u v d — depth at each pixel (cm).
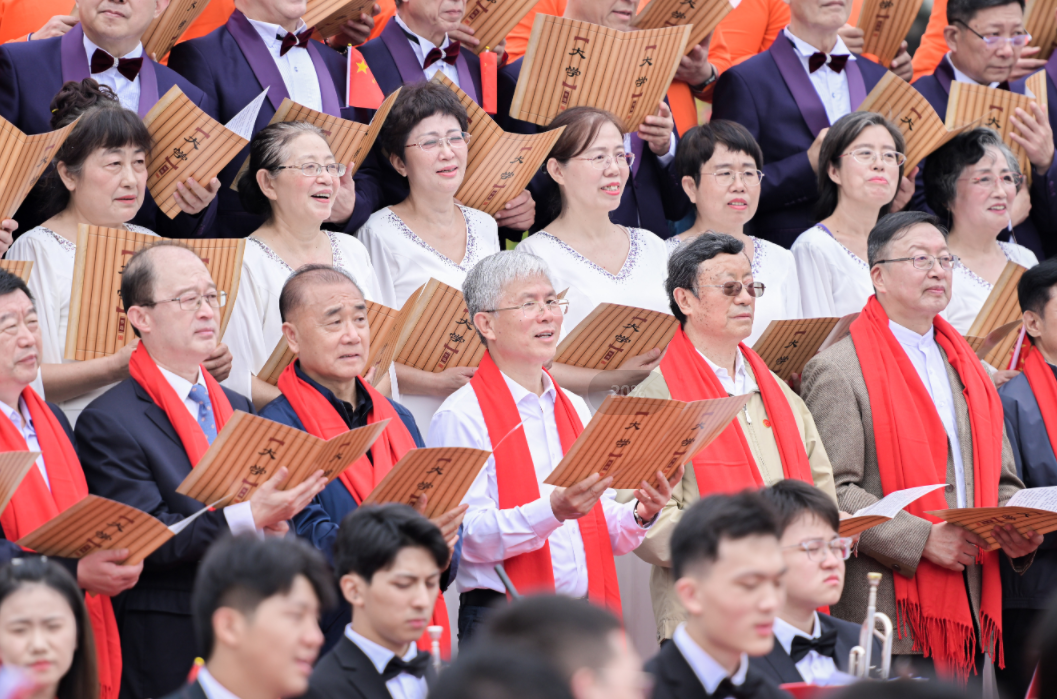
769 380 2062
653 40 2438
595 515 1909
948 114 2755
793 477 1988
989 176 2603
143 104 2183
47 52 2145
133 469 1648
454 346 2119
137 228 2102
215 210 2212
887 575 2066
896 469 2094
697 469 1938
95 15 2139
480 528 1805
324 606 1232
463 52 2603
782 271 2486
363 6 2581
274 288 2080
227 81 2319
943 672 2047
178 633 1627
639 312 2091
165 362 1742
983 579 2100
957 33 2948
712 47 3044
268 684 1184
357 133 2202
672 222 2800
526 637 959
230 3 2603
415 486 1642
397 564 1384
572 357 2152
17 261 1744
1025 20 3095
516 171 2369
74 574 1502
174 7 2295
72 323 1800
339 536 1424
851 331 2198
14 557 1497
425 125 2272
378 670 1381
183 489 1541
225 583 1187
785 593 1513
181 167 2038
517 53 2845
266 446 1534
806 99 2734
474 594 1841
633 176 2636
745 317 2050
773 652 1498
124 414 1680
